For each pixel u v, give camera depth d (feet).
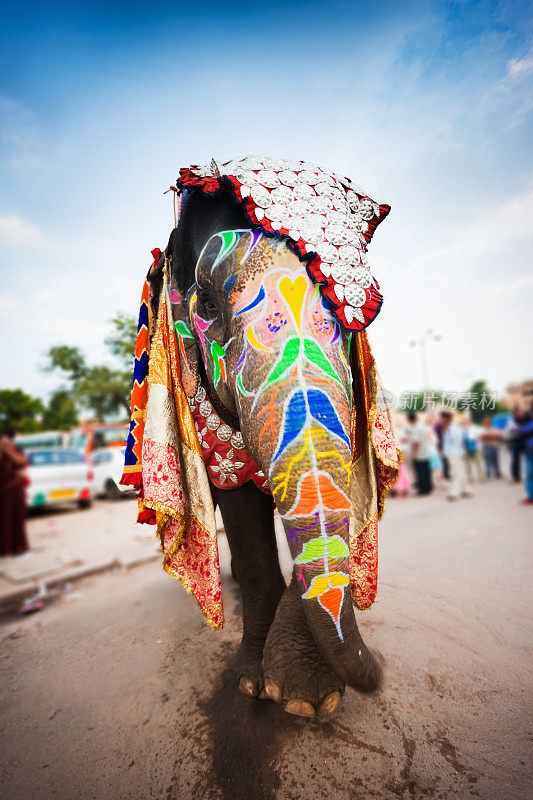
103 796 5.35
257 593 6.48
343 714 6.08
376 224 5.49
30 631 10.41
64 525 27.04
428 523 18.60
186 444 5.79
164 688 7.23
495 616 8.62
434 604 9.20
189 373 5.99
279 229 4.31
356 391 5.66
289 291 4.14
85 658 8.56
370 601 5.83
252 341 4.15
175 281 6.11
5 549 18.97
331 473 3.80
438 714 5.99
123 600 11.82
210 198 5.07
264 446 3.98
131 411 6.35
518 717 5.87
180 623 9.55
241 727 6.09
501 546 13.69
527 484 22.29
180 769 5.59
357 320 4.23
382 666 6.99
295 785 5.13
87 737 6.34
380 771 5.19
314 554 3.86
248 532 6.23
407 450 30.25
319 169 5.27
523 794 4.76
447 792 4.87
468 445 33.40
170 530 5.78
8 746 6.31
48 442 48.39
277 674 5.28
